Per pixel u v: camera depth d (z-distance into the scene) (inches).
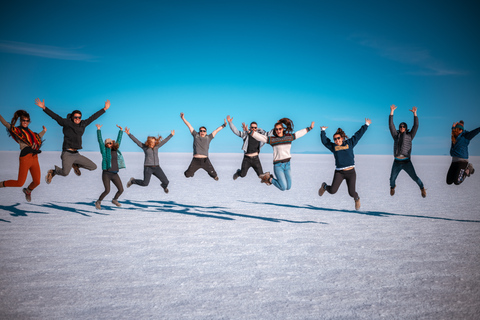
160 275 170.2
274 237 251.1
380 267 183.0
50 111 306.8
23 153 291.6
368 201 453.7
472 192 559.2
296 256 203.2
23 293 147.5
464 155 310.0
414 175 349.7
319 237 251.3
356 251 213.9
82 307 134.3
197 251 213.2
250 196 505.0
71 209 371.9
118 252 209.9
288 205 417.1
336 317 126.6
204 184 690.2
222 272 175.2
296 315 128.0
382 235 257.8
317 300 141.3
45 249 215.5
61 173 316.5
